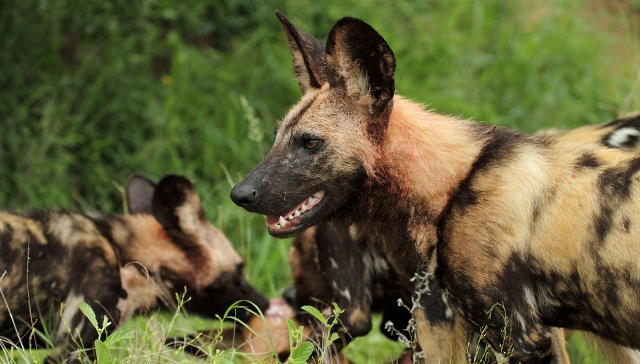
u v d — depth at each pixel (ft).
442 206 27.27
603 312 26.35
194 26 55.72
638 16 70.54
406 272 30.58
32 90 51.13
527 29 65.67
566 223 26.25
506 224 26.32
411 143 27.68
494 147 27.35
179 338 35.09
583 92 60.34
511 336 26.48
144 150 50.96
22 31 50.62
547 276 26.76
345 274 33.60
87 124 51.98
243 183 27.86
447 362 29.55
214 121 53.47
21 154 49.75
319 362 26.73
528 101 58.95
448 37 61.52
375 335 38.78
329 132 27.71
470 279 26.55
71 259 33.81
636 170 25.84
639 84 55.06
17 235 33.65
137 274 35.60
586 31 66.33
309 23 56.39
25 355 28.96
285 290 38.75
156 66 56.75
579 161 27.07
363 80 27.45
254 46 56.59
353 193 28.30
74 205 50.01
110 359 24.22
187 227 36.55
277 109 54.03
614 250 25.52
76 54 52.90
